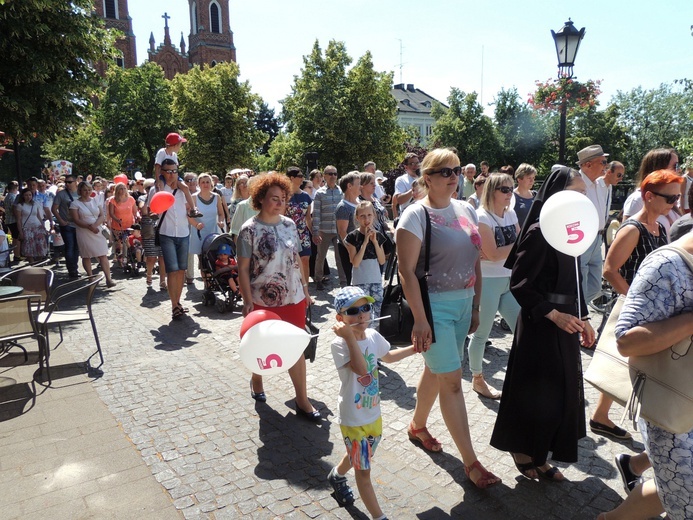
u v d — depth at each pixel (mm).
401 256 3049
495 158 48344
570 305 2930
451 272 3096
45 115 12336
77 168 46219
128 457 3520
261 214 4121
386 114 36281
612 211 10289
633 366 2127
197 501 3025
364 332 2955
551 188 3037
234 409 4266
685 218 3240
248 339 2924
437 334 3068
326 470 3350
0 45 10688
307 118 36062
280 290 4070
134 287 9555
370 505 2791
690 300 1941
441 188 3104
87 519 2877
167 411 4227
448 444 3658
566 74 9766
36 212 11938
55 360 5473
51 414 4184
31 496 3098
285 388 4727
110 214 10992
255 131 41094
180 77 39125
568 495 3006
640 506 2336
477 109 48375
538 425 2938
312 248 9305
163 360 5477
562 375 2896
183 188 7160
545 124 48031
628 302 2039
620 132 47062
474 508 2922
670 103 54750
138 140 43875
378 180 12914
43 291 5570
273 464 3422
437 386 3461
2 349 5504
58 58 11984
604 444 3566
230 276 7496
